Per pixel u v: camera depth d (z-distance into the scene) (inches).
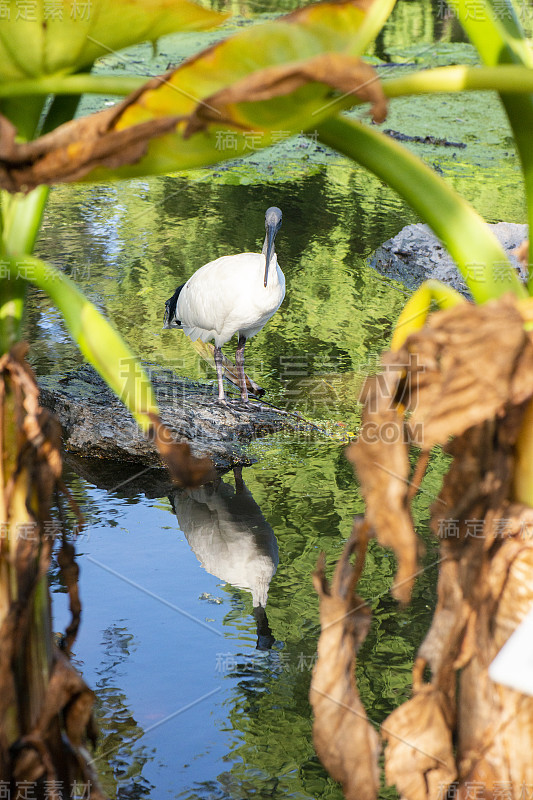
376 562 162.2
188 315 247.1
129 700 123.7
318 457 207.0
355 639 56.4
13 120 53.0
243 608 149.3
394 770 57.5
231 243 345.7
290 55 42.1
